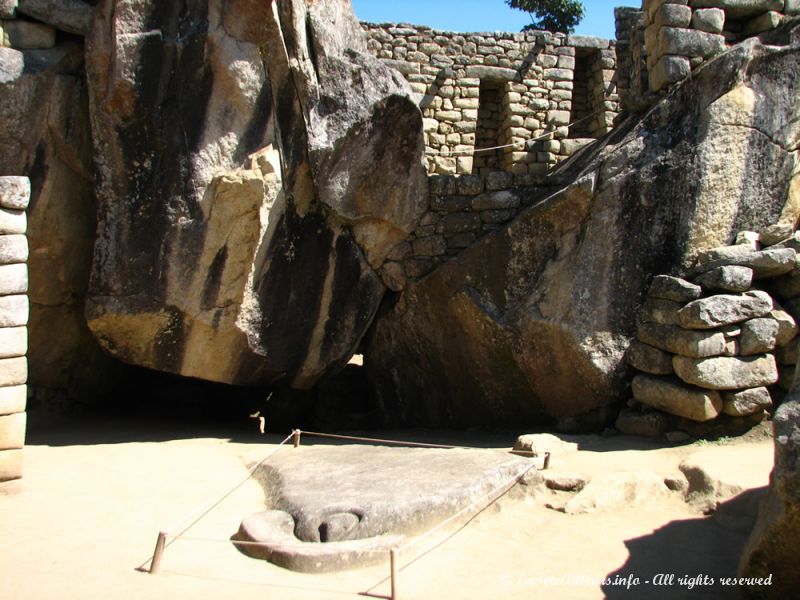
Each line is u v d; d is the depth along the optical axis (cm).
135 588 284
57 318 600
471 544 335
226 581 292
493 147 947
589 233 544
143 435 573
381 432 652
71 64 546
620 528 353
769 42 571
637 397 512
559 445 464
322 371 639
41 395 632
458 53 906
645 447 474
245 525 337
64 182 556
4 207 400
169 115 526
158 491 401
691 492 389
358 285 627
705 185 517
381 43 891
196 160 532
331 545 314
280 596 280
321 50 560
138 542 330
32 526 343
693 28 582
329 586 290
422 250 632
